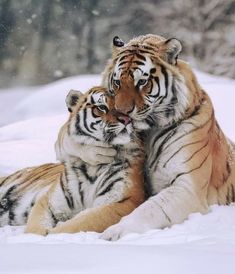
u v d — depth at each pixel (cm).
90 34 5066
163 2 4772
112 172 1118
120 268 672
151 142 1145
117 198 1104
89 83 2802
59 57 5175
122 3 5028
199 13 4516
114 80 1130
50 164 1337
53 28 5200
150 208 1045
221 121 1938
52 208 1134
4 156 1694
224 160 1188
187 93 1132
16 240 932
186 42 4478
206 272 665
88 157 1124
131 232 995
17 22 5241
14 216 1312
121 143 1105
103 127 1111
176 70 1140
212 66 4384
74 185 1140
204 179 1120
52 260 705
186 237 914
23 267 675
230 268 679
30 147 1764
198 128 1129
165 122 1127
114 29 4972
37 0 5203
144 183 1143
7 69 5312
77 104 1163
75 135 1138
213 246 820
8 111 4306
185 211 1070
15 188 1330
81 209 1143
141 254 728
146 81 1114
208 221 1040
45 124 2028
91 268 671
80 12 5125
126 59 1131
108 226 1064
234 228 1003
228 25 4466
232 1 4481
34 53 5259
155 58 1133
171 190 1087
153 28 4750
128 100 1098
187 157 1112
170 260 701
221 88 2180
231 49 4403
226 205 1168
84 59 5069
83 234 992
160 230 987
